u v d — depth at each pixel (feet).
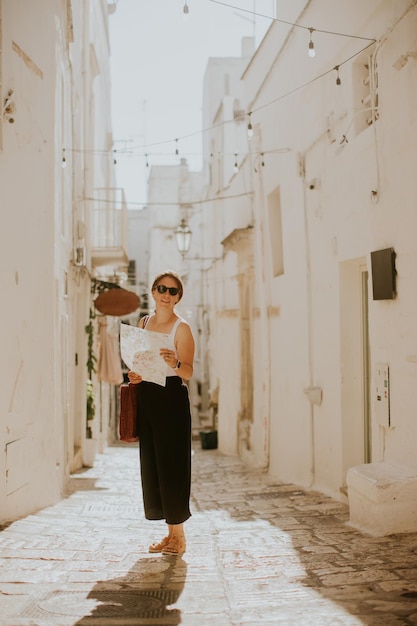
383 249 21.50
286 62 35.65
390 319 21.18
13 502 20.90
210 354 79.77
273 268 41.60
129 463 45.62
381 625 10.16
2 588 12.33
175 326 14.58
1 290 20.39
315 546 15.94
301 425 33.35
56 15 26.45
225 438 60.64
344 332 26.94
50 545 16.02
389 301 21.24
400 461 20.01
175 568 13.80
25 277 22.45
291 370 35.58
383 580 12.69
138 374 14.17
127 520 20.52
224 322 61.16
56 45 26.53
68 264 33.99
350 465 26.89
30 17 23.29
